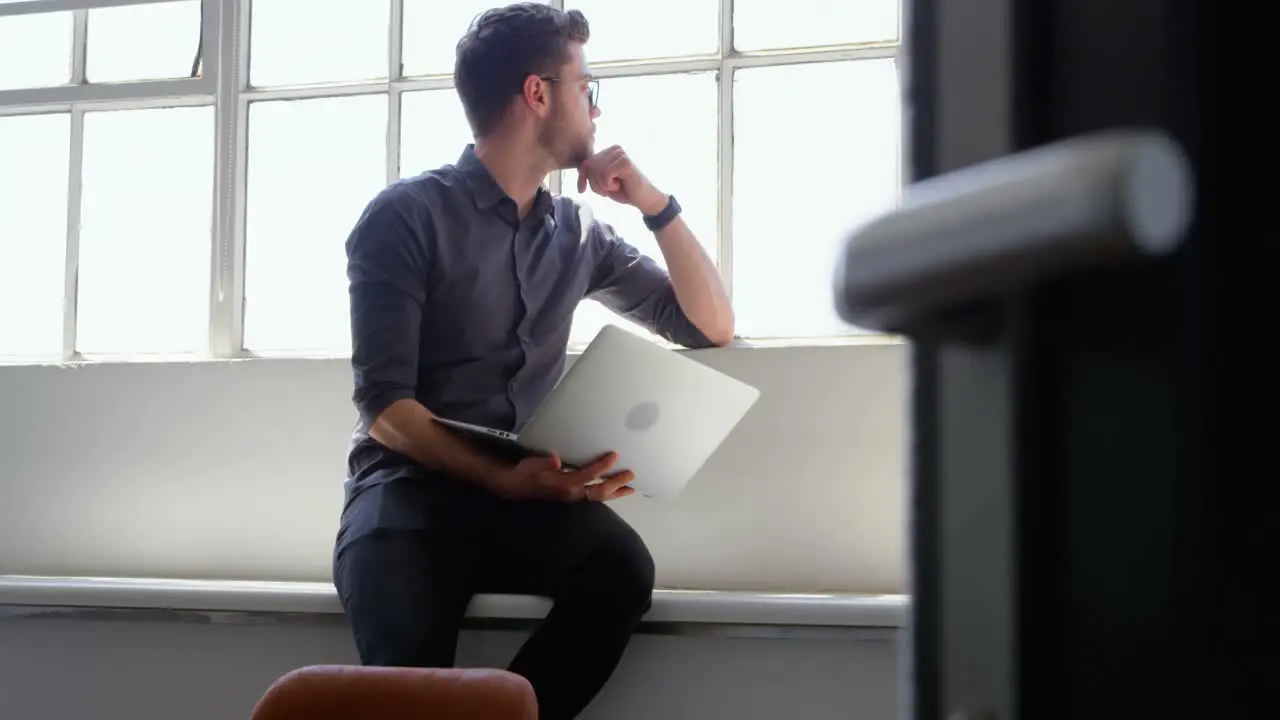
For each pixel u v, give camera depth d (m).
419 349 2.27
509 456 2.15
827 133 2.68
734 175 2.70
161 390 2.73
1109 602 0.23
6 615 2.28
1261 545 0.22
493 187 2.29
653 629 2.08
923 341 0.26
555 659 1.98
